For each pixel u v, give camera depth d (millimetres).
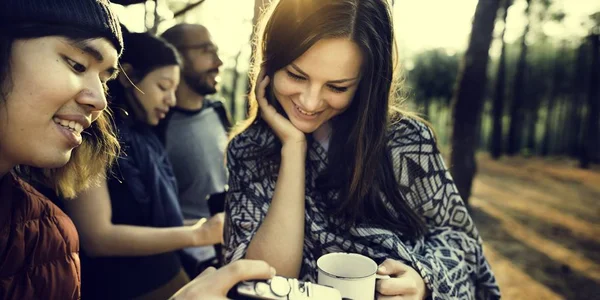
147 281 1839
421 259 1385
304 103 1344
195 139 2809
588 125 18750
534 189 12734
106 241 1688
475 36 7324
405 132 1543
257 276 982
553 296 4980
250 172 1554
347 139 1477
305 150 1466
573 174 16406
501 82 20297
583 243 7113
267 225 1374
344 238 1439
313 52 1272
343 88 1349
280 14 1339
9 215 994
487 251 6625
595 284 5352
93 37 924
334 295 982
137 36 2094
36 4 862
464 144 7316
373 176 1460
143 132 2062
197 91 2824
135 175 1840
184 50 2771
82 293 1758
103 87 1104
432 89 24781
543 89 25438
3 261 972
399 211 1509
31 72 873
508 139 22609
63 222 1124
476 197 10922
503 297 4922
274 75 1409
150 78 2051
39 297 1026
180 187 2764
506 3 18609
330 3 1262
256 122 1601
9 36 857
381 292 1157
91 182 1410
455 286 1408
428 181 1533
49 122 922
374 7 1337
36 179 1293
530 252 6590
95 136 1278
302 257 1414
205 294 916
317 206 1504
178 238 1776
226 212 1573
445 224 1595
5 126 898
